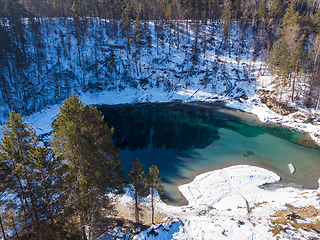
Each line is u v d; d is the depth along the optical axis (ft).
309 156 101.24
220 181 82.53
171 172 92.02
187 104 192.75
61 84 189.67
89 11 265.13
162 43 247.09
